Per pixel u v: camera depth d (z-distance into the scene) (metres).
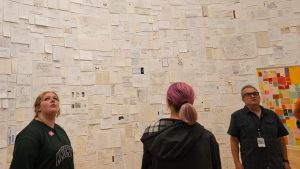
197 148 1.02
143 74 2.81
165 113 2.80
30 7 2.26
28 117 2.10
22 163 1.20
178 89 1.13
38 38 2.27
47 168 1.27
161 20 2.97
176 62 2.92
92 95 2.54
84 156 2.38
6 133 1.94
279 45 2.89
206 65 2.96
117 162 2.54
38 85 2.21
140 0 2.95
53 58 2.35
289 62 2.82
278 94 2.78
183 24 3.02
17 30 2.13
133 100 2.73
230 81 2.93
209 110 2.87
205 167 1.01
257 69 2.90
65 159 1.34
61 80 2.37
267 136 1.78
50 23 2.38
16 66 2.09
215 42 3.02
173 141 1.00
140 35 2.88
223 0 3.07
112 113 2.61
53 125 1.44
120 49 2.77
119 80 2.71
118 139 2.59
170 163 1.01
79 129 2.40
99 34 2.68
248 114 1.89
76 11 2.57
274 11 2.96
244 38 2.99
